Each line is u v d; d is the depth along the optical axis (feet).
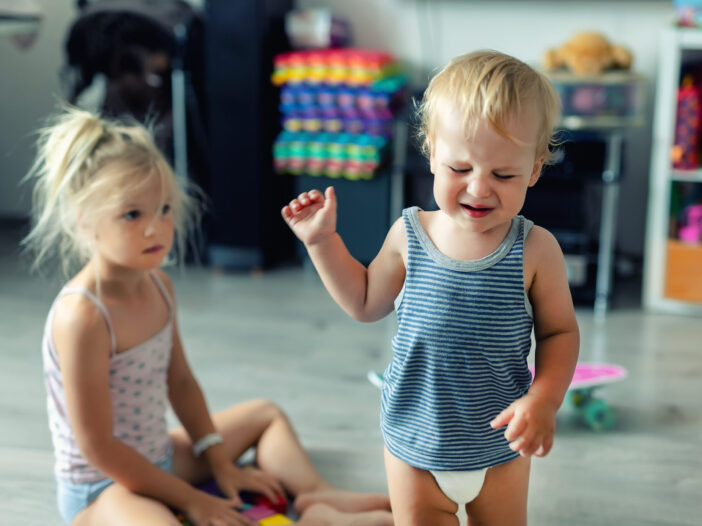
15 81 10.05
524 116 2.80
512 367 3.14
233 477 4.39
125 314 3.93
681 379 6.23
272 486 4.44
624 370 5.82
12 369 6.30
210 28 8.36
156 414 4.20
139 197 3.77
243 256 8.89
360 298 3.32
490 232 3.07
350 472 4.85
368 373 6.31
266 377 6.21
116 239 3.77
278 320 7.48
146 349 4.03
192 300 8.02
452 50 9.18
